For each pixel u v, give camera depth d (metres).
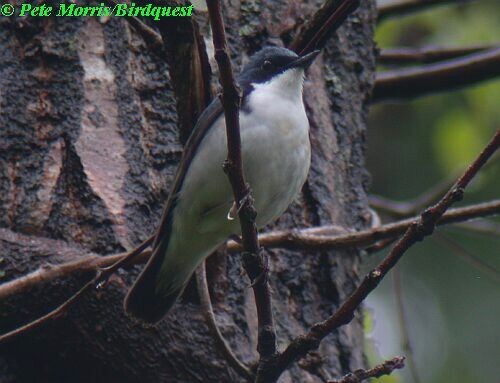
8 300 7.38
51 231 7.68
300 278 8.29
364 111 9.38
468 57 11.29
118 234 7.68
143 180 7.93
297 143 7.59
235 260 7.98
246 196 5.94
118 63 8.21
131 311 7.27
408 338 9.54
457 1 11.35
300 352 6.07
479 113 11.88
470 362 15.49
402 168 14.81
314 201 8.56
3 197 7.73
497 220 13.22
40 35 8.16
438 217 5.74
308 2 9.05
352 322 8.60
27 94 8.02
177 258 7.63
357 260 8.79
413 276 15.98
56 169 7.84
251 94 7.76
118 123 8.06
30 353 7.54
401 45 12.38
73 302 6.92
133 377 7.48
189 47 6.85
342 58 9.27
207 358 7.50
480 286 15.84
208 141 7.45
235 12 8.80
